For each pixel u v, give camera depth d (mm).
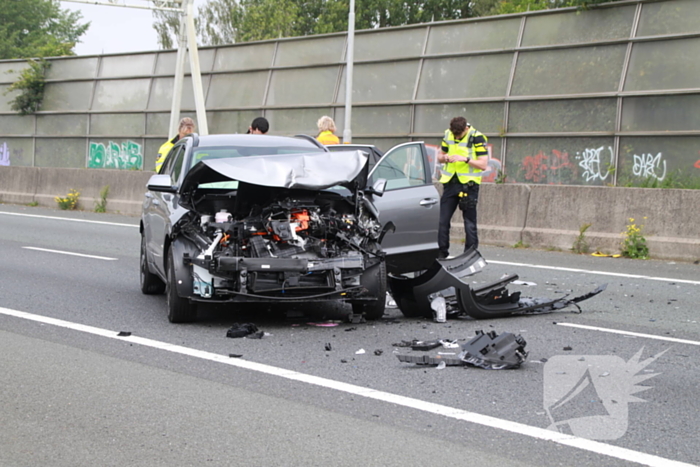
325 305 9047
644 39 21328
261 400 5391
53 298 9336
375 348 6934
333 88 27688
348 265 7777
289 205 8000
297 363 6383
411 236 9922
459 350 6832
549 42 23141
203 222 7930
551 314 8562
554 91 22766
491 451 4461
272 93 29281
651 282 10992
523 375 6047
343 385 5754
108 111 33812
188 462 4285
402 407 5246
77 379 5883
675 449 4504
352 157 8273
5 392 5555
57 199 24172
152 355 6613
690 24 20766
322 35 28344
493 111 23984
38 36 77125
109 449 4473
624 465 4270
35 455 4379
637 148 21250
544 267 12469
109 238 16062
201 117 28047
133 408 5207
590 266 12664
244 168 7891
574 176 22344
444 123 25016
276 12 60719
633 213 14328
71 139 35062
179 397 5453
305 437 4676
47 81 35781
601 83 21969
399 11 56312
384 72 26484
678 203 13875
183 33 29172
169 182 8586
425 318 8398
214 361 6422
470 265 8555
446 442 4598
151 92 32875
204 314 8461
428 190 10109
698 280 11227
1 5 76125
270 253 7723
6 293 9617
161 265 8609
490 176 23875
